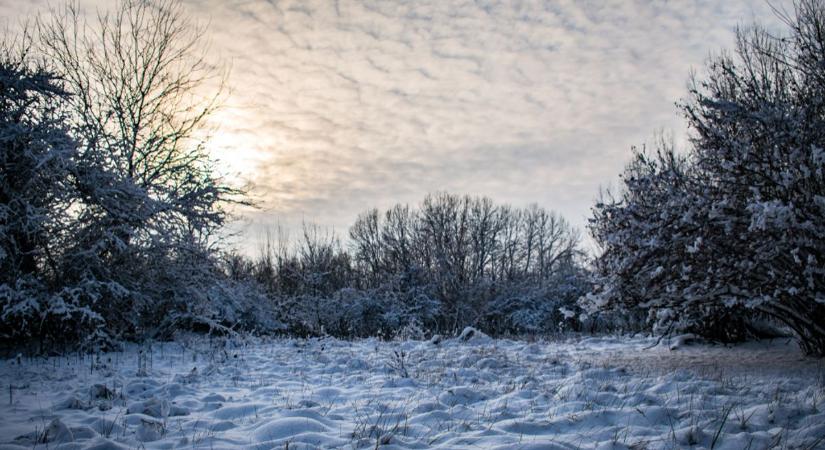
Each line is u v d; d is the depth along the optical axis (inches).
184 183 570.3
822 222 279.9
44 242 460.4
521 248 1739.7
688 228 319.6
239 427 217.6
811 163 295.0
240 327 676.1
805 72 323.3
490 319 1066.7
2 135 427.2
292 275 1148.5
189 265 558.3
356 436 197.3
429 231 1305.4
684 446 179.9
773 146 312.2
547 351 506.3
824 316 333.1
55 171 450.3
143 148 594.6
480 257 1365.7
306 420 210.8
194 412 247.6
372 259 1466.5
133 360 426.6
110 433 205.6
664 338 501.7
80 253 459.8
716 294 323.3
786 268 310.7
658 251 331.9
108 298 482.9
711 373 313.1
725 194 324.5
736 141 317.7
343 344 619.8
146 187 541.6
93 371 360.5
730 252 312.7
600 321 921.5
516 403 255.3
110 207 490.3
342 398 279.9
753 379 287.6
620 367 353.4
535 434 203.2
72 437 190.5
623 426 206.4
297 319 845.2
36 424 217.8
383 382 318.7
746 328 459.8
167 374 364.5
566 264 1141.7
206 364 420.2
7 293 413.1
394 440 189.5
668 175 357.1
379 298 975.0
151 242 514.0
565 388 279.4
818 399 219.0
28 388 300.5
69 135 462.3
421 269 1053.2
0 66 440.5
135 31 622.5
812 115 311.9
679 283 332.8
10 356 415.2
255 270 1244.5
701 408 226.7
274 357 465.1
